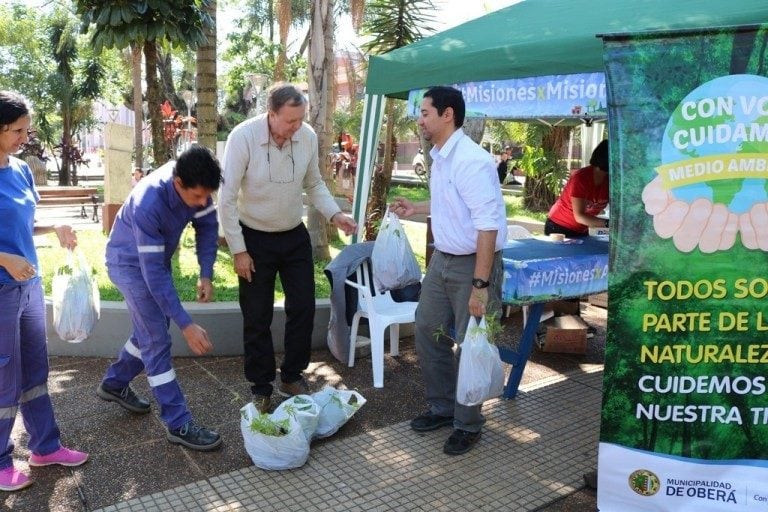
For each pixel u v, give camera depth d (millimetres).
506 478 3281
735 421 2574
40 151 21016
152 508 2967
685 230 2479
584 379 4738
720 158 2434
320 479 3242
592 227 5480
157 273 3213
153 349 3439
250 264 3807
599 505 2662
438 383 3770
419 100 4738
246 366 3996
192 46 5992
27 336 3123
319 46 7152
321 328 5219
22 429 3748
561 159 14078
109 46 5766
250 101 25234
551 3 4957
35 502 2992
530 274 4016
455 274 3445
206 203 3510
